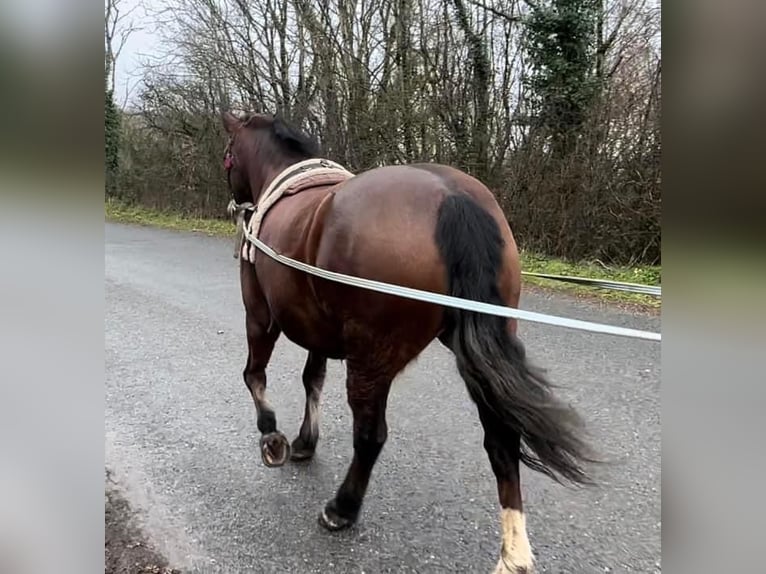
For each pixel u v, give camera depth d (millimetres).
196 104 15406
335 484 3072
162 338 5637
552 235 9031
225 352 5203
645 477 2967
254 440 3576
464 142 10328
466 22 10383
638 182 8109
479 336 2006
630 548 2453
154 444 3529
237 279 8273
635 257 8289
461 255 2053
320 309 2396
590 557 2402
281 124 3404
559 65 9133
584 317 6000
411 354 2229
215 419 3861
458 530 2639
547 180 9023
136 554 2521
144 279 8406
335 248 2227
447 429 3604
